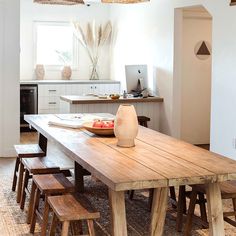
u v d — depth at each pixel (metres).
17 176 5.05
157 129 7.40
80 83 9.09
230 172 2.77
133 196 4.82
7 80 6.55
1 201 4.60
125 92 7.48
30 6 9.34
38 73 9.41
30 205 3.94
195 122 7.87
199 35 7.71
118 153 3.27
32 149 4.76
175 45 6.92
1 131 6.60
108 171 2.76
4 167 5.99
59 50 9.70
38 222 4.02
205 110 7.89
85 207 3.03
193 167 2.89
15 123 6.64
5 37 6.47
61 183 3.57
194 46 7.71
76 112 6.89
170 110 7.07
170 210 4.12
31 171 3.97
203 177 2.69
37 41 9.51
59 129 4.26
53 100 8.98
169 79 7.07
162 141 3.76
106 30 9.61
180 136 7.31
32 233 3.76
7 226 3.92
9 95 6.57
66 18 9.56
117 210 2.92
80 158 3.11
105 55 9.83
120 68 9.16
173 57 6.94
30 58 9.45
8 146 6.64
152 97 7.29
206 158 3.15
